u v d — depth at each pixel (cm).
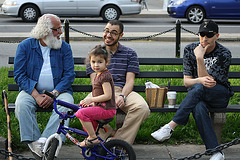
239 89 488
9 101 562
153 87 450
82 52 989
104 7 1457
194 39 1154
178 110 423
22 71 437
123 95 427
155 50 1026
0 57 920
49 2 1447
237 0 1416
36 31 435
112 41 446
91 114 366
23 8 1455
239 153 442
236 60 491
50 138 375
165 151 448
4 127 475
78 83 645
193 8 1432
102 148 374
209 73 438
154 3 2384
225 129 493
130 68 454
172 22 1578
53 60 444
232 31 1332
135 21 1619
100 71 367
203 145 467
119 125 441
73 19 1602
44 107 421
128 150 363
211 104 435
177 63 495
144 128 491
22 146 450
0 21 1525
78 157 426
